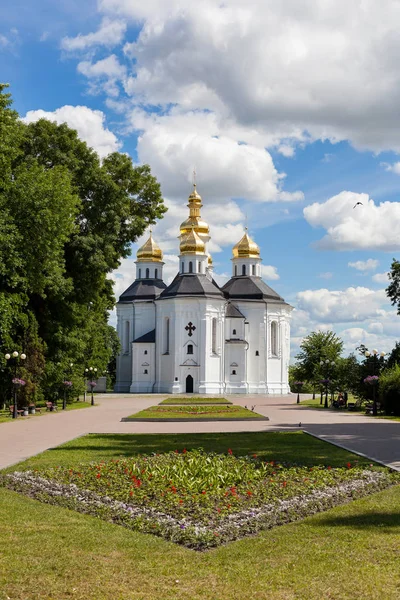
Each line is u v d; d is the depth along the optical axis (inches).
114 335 3882.9
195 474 645.3
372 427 1336.1
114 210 2011.6
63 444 964.6
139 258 4084.6
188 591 339.0
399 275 2406.5
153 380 3651.6
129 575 362.0
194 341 3447.3
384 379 1855.3
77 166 1947.6
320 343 2647.6
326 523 471.2
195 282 3513.8
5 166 1529.3
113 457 811.4
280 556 393.7
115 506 522.6
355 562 381.4
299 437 1101.1
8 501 542.3
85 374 2679.6
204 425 1407.5
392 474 671.1
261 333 3683.6
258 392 3624.5
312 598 329.1
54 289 1761.8
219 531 445.1
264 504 530.6
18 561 380.8
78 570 367.9
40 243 1567.4
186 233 3986.2
